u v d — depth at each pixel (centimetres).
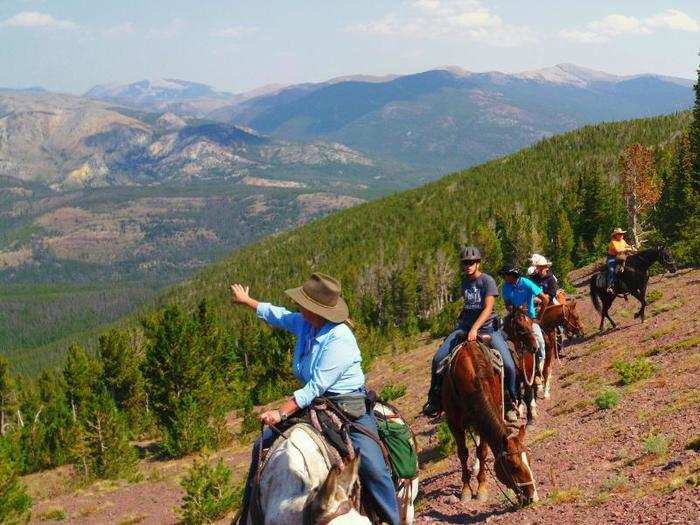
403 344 7081
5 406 7356
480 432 823
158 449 4978
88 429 4047
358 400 486
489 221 15025
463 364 828
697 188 5269
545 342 1491
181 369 5222
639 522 697
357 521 371
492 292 866
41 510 3161
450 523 899
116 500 3228
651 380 1396
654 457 921
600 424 1212
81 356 7262
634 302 2641
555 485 952
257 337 8606
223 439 4419
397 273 11906
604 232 9381
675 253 3434
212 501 2261
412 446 565
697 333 1695
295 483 410
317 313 466
